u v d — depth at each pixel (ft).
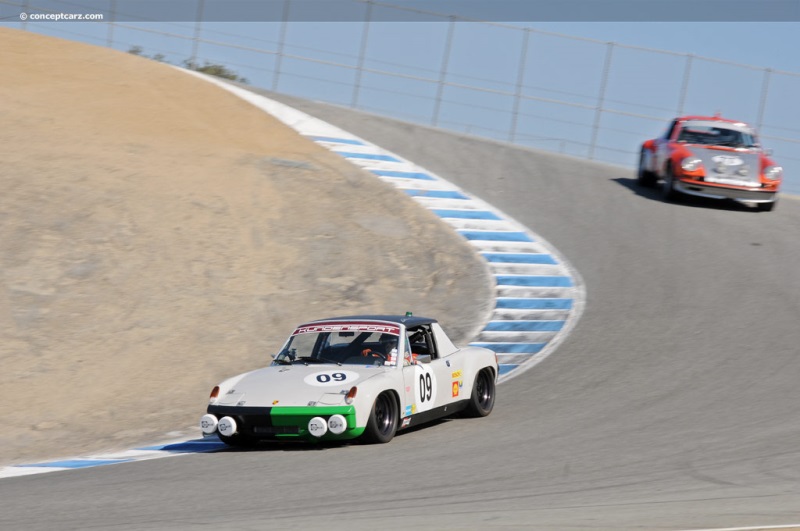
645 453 96.63
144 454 109.70
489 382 125.80
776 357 151.84
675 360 152.15
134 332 161.48
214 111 304.71
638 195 281.54
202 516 70.95
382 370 106.93
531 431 110.83
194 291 180.96
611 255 225.15
